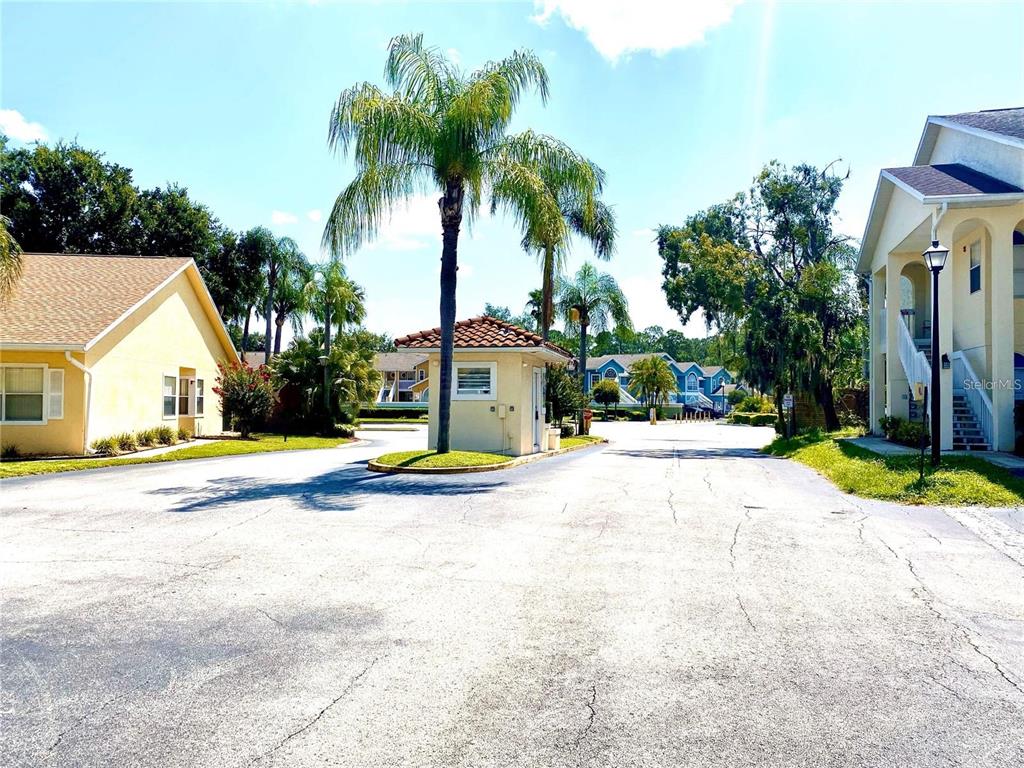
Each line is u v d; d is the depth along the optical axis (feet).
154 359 67.56
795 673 13.12
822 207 95.96
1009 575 19.79
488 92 44.88
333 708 11.63
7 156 110.22
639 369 229.66
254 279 139.44
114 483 39.58
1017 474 37.17
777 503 32.30
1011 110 61.62
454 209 48.26
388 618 16.10
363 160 46.11
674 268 101.50
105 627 15.43
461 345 55.52
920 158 68.74
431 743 10.53
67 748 10.33
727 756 10.18
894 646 14.48
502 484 38.63
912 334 71.67
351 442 85.71
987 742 10.60
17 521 27.61
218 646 14.34
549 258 81.05
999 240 49.29
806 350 80.02
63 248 112.27
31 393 55.62
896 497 32.91
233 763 9.95
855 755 10.22
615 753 10.26
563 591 18.20
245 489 36.58
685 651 14.19
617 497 33.99
